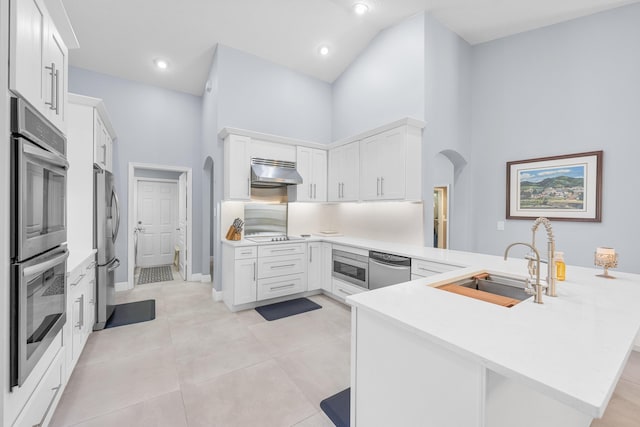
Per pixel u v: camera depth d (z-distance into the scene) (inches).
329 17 137.3
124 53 147.7
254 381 80.4
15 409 45.4
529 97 127.7
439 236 188.2
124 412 67.8
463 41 144.6
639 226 100.7
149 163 174.4
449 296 54.3
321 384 79.3
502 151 136.6
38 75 52.5
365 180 144.2
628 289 59.4
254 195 163.3
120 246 165.8
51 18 60.1
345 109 177.3
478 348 34.6
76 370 84.7
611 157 106.0
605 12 107.4
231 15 132.0
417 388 41.6
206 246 189.6
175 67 161.3
